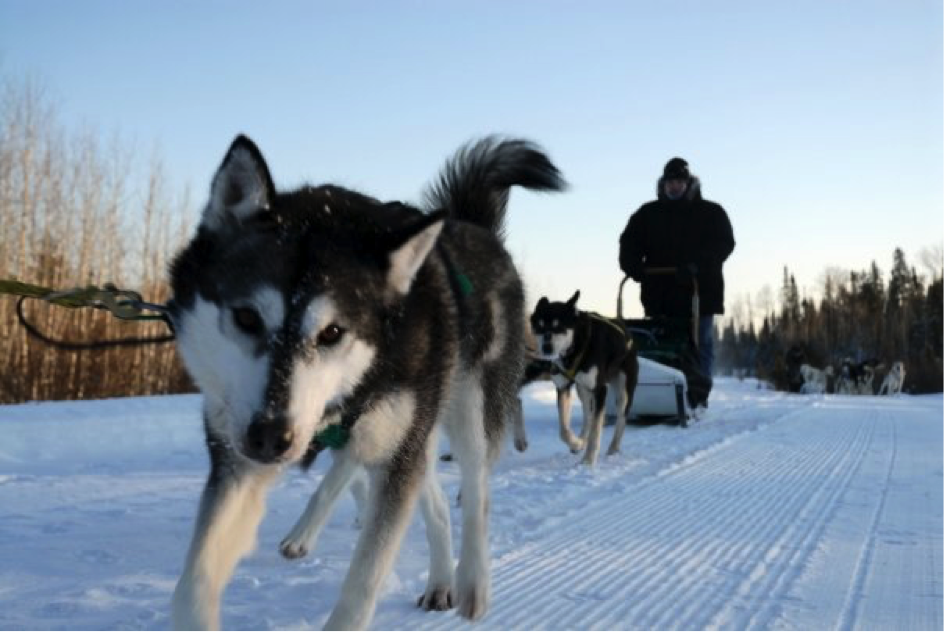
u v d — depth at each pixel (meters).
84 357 13.09
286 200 2.66
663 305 9.56
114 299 2.82
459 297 3.14
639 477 6.17
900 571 3.60
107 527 4.17
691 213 9.39
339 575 3.38
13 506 4.61
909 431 9.62
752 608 3.10
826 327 54.09
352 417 2.56
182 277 2.53
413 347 2.67
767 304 75.69
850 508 4.98
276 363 2.26
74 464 6.29
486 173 4.33
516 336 3.89
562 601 3.18
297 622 2.81
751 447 7.95
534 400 12.70
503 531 4.33
